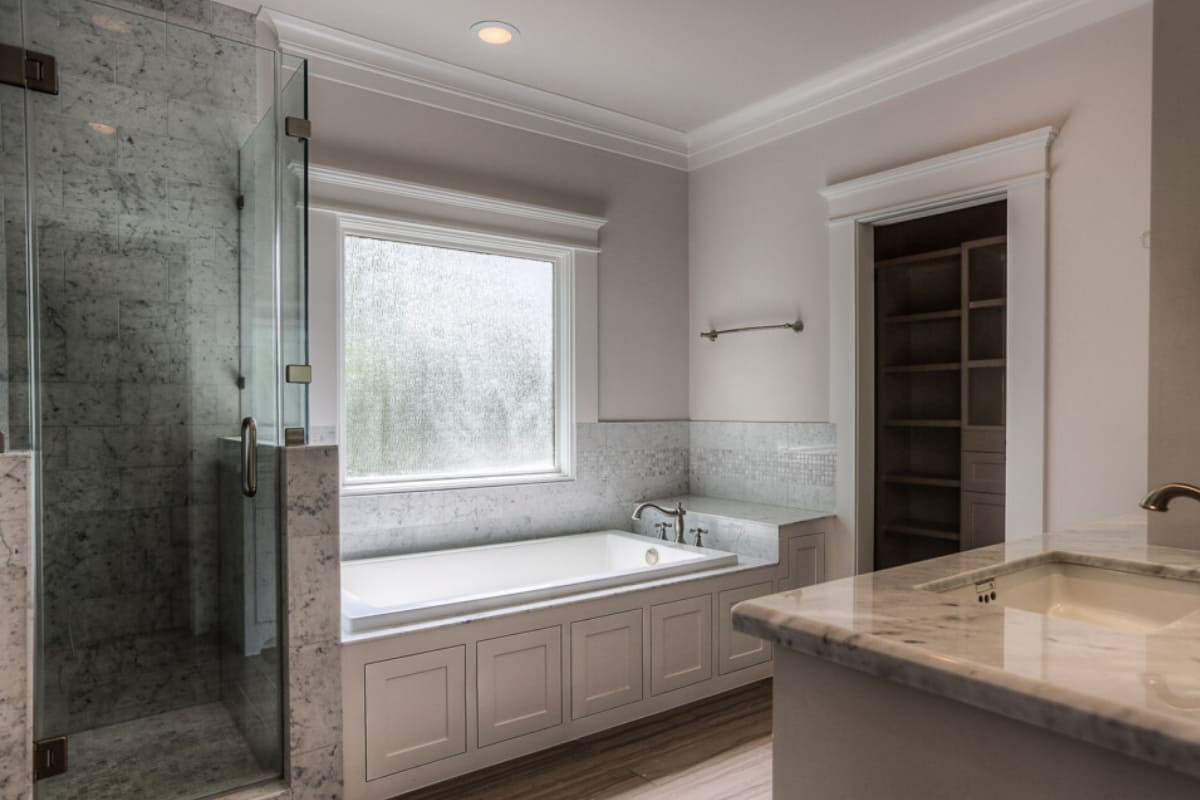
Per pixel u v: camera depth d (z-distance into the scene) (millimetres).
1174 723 657
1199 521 1641
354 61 3098
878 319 3834
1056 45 2744
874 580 1283
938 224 3979
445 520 3352
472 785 2336
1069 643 902
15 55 2168
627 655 2803
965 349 3545
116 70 2332
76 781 2025
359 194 3117
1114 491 2584
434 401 3439
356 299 3223
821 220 3590
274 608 2156
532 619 2561
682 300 4258
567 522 3746
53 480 2197
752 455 3934
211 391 2373
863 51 3217
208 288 2424
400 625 2363
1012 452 2840
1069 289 2705
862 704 975
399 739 2287
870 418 3512
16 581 1782
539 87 3574
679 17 2910
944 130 3086
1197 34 1711
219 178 2457
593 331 3863
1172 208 1751
